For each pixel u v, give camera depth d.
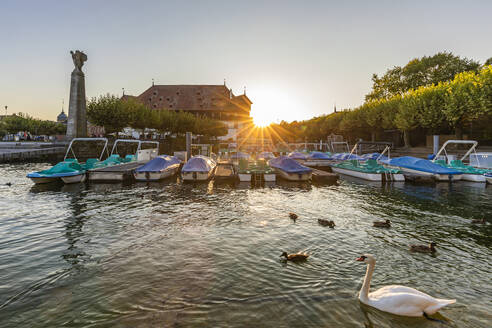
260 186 19.42
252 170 21.64
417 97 35.03
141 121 43.28
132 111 41.19
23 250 7.79
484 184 19.30
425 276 6.30
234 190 17.84
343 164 26.05
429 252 7.62
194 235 9.09
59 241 8.51
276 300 5.26
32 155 36.69
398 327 4.45
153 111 48.19
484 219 10.65
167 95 87.06
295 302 5.19
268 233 9.30
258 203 14.03
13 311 4.95
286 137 87.25
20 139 70.06
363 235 9.09
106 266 6.78
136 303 5.18
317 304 5.12
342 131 59.59
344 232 9.41
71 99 36.62
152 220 10.84
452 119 29.77
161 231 9.49
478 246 8.13
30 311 4.95
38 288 5.75
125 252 7.66
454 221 10.71
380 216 11.49
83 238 8.77
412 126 36.44
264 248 7.96
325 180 21.22
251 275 6.29
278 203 14.04
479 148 33.19
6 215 11.44
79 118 37.22
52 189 17.47
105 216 11.38
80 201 14.18
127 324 4.56
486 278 6.22
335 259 7.21
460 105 28.80
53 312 4.92
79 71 36.91
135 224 10.29
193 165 21.39
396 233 9.30
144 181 20.88
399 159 24.06
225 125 79.88
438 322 4.61
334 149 45.56
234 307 5.03
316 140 75.06
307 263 6.95
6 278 6.17
